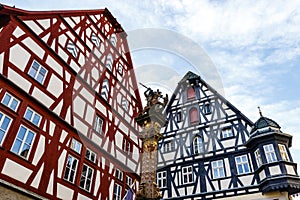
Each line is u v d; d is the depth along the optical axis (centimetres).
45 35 940
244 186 1073
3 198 630
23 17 860
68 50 1028
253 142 1128
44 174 766
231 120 1267
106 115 1125
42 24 945
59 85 927
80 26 1162
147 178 355
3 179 643
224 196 1089
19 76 781
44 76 880
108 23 1411
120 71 1259
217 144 1237
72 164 890
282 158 1044
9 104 728
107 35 1351
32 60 845
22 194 681
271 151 1066
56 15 1034
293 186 962
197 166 1214
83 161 934
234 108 1289
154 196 346
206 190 1141
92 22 1265
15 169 685
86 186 930
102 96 1126
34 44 872
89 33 1208
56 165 817
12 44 784
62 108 909
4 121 699
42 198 728
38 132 791
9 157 679
